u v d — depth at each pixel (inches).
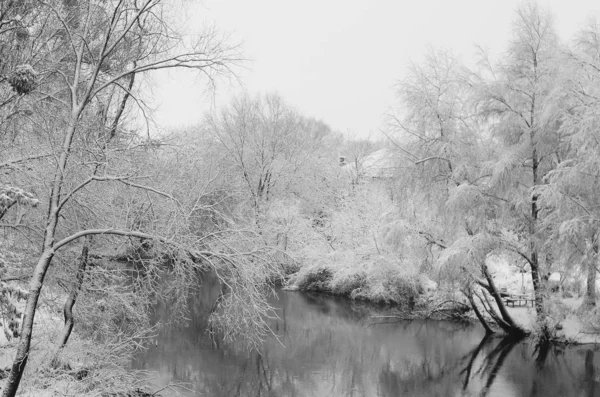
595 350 749.3
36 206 335.9
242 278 412.8
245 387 583.8
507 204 781.3
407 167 834.8
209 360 665.6
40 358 434.0
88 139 403.2
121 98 502.3
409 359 719.1
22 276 419.2
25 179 390.0
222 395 554.9
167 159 462.3
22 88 367.2
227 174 603.5
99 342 516.7
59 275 456.1
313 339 826.2
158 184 444.8
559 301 771.4
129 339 477.4
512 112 770.8
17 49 428.1
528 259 784.9
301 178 1566.2
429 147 824.9
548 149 757.3
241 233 436.8
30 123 430.6
